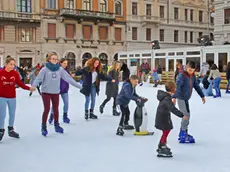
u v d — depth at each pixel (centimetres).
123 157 580
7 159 570
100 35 4306
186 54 2677
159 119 584
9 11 3691
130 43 4519
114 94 1048
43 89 747
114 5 4388
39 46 3878
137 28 4612
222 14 3641
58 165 535
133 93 768
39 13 3875
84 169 513
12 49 3719
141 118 759
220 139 714
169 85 585
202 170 508
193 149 633
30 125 884
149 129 826
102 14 4231
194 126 858
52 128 845
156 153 605
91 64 965
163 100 584
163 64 2938
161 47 4747
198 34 5181
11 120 730
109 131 809
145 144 673
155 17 4675
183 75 670
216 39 3722
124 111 766
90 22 4206
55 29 3991
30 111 1148
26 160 564
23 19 3741
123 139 720
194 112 1098
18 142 695
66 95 918
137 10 4603
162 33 4812
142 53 3177
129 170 507
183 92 670
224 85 2022
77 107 1257
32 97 1645
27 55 3816
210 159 567
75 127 862
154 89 2130
